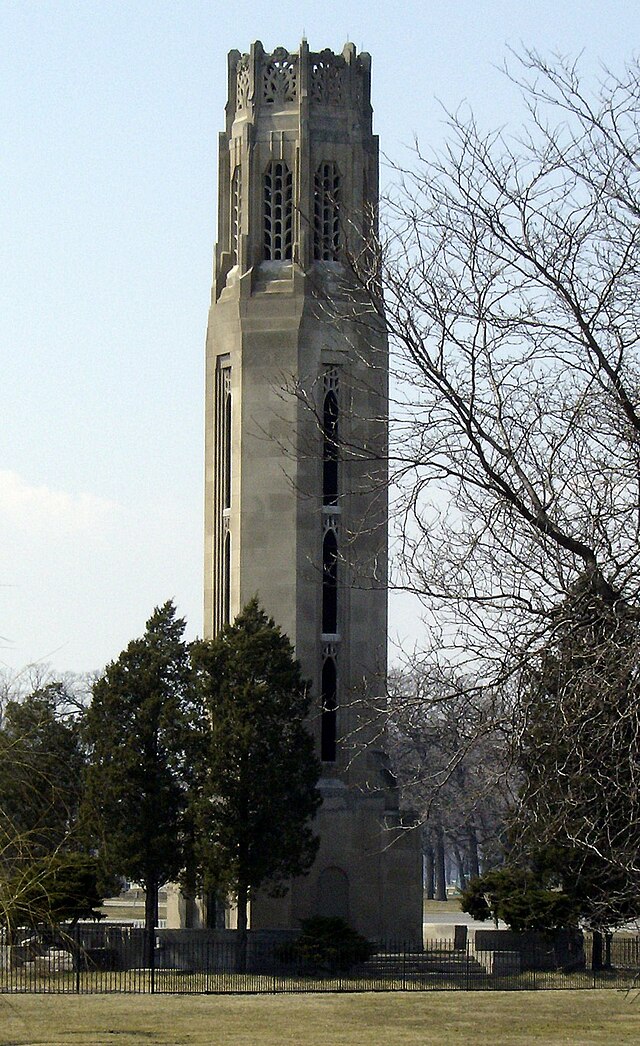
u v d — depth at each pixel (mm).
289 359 79562
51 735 68250
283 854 69500
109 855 69125
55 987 61594
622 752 20844
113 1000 58312
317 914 76312
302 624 78750
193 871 70438
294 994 61781
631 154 21875
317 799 71125
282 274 81188
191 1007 56906
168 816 70125
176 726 70438
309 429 78625
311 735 73875
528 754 21672
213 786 69375
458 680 22266
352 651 79438
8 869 36906
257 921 75500
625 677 20406
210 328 82875
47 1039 48719
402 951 73125
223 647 71625
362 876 77000
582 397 21609
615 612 20766
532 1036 50812
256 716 70062
